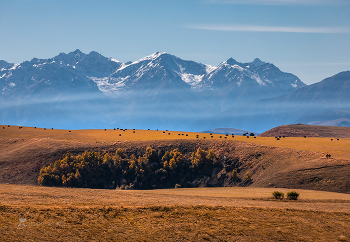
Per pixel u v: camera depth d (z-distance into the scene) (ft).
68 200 255.09
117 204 252.21
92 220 208.64
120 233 195.83
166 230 205.05
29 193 270.67
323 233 213.25
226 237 200.03
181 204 265.13
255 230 211.82
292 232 211.82
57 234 183.21
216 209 250.78
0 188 289.12
